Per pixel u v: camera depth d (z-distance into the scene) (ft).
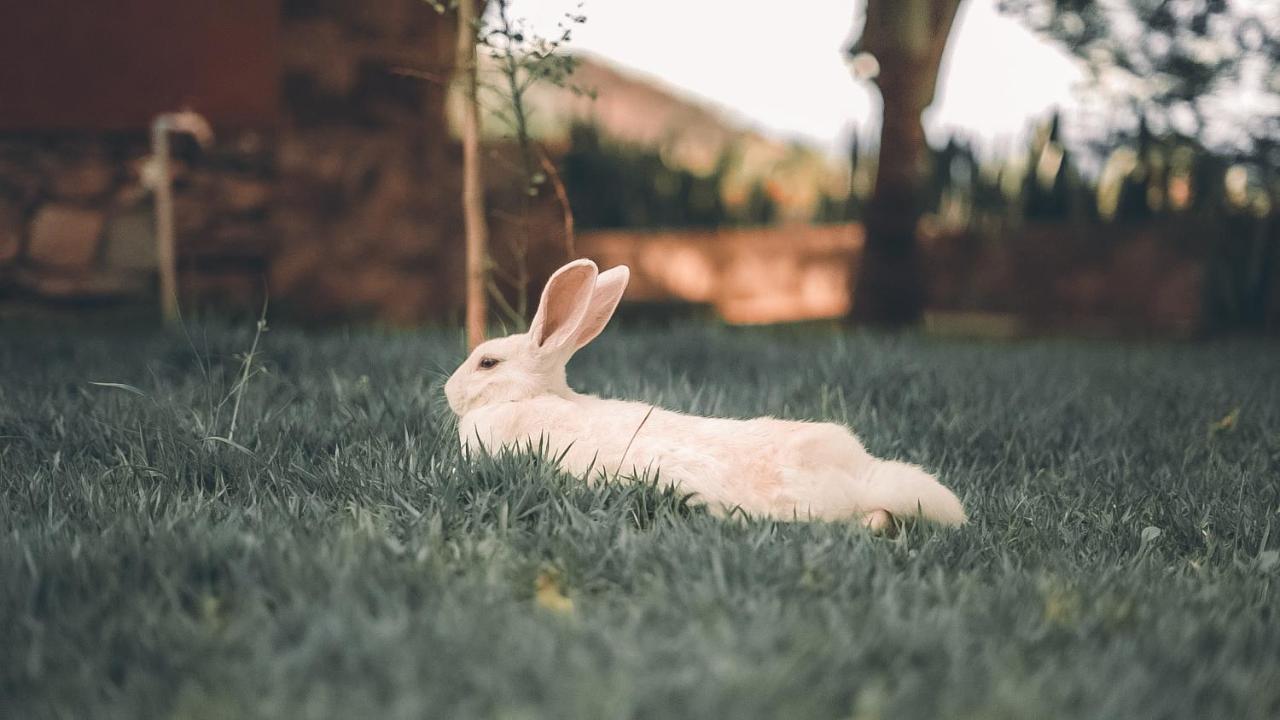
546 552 4.01
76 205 10.00
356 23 10.09
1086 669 3.45
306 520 4.21
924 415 5.91
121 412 5.44
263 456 4.82
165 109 9.98
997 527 4.50
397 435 5.19
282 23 9.98
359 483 4.54
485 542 3.99
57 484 4.58
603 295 5.01
